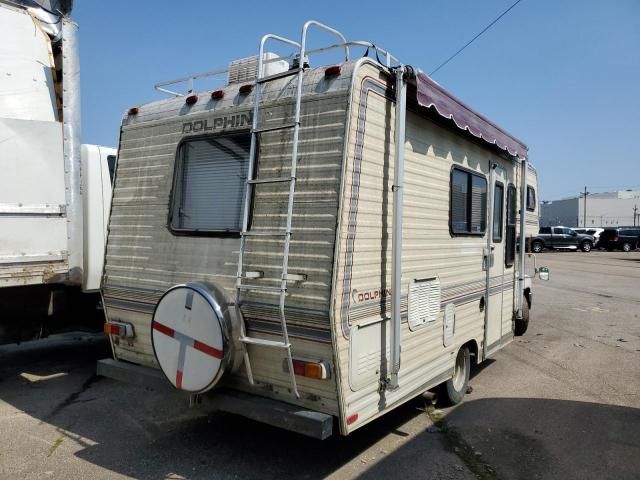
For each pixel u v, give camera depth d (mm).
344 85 3525
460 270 5246
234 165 4062
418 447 4449
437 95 4379
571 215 82500
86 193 6293
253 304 3676
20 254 5102
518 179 6953
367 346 3691
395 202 3826
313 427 3398
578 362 7270
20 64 5504
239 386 3922
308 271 3469
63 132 5445
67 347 7895
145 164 4633
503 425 4973
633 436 4773
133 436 4598
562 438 4703
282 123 3770
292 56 3992
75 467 4008
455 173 5070
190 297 3783
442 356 4930
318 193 3506
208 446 4406
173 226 4344
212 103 4273
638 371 6855
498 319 6418
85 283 6262
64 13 5969
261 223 3748
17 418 4996
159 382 4285
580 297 13562
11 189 5066
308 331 3453
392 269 3846
